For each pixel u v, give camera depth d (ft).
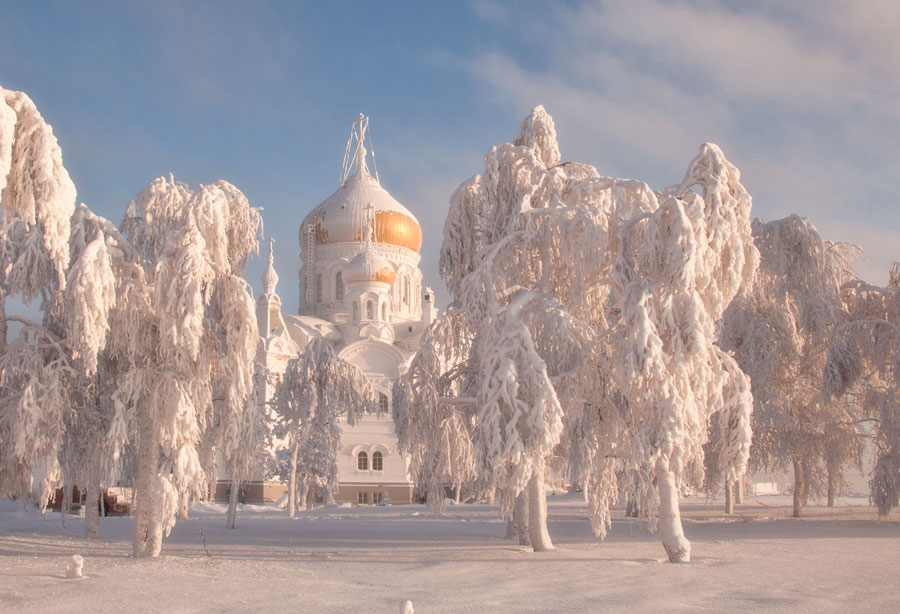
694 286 77.46
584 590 55.67
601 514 87.97
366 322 321.32
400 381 104.27
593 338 85.25
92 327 78.13
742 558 77.71
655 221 79.10
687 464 82.89
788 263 142.61
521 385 77.51
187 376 84.43
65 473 104.83
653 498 76.95
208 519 177.47
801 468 148.05
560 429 74.49
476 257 93.97
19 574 65.87
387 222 357.61
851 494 282.15
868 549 87.25
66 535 117.60
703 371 76.02
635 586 57.57
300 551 89.45
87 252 79.10
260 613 46.60
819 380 147.95
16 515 155.12
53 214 61.62
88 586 58.54
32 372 88.69
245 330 87.76
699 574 64.85
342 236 357.20
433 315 341.00
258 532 125.39
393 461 291.17
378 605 49.24
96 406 104.68
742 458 78.54
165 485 82.07
